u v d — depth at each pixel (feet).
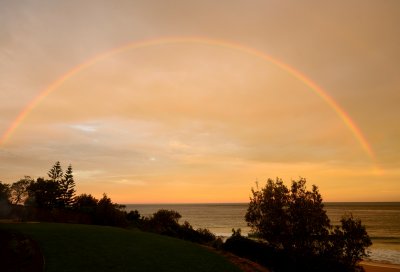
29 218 165.78
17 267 55.57
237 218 579.48
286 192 93.71
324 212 89.92
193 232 146.00
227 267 68.39
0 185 247.09
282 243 89.97
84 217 168.35
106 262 62.44
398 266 144.05
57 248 70.18
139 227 170.50
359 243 85.15
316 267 82.28
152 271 59.77
